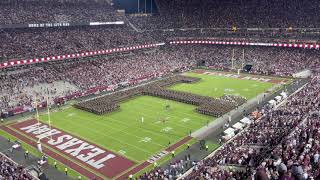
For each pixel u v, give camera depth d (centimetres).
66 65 9538
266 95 7825
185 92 7944
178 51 12825
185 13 14100
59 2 11525
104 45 10831
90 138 5378
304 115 4631
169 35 13338
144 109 6888
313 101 5553
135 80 9444
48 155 4791
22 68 8744
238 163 3566
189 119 6244
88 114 6612
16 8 10212
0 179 3481
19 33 9731
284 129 4134
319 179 2059
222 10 13662
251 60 11544
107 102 7125
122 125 5959
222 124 5941
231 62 11694
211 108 6588
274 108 6156
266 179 1426
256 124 4994
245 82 9325
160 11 14512
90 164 4525
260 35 12062
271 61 11162
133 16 13912
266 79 9644
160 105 7169
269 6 12888
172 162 4528
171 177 3991
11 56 8419
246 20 12769
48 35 10219
